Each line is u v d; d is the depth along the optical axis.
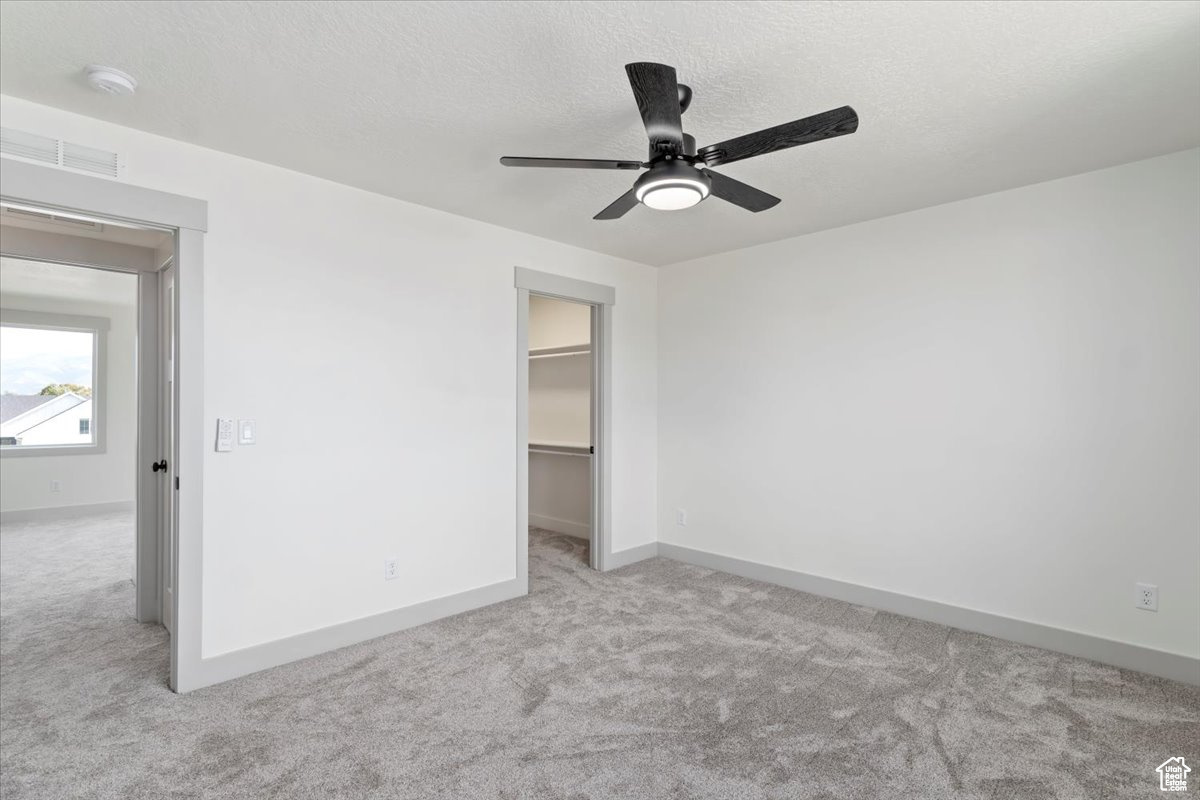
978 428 3.24
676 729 2.25
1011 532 3.13
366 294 3.12
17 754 2.08
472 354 3.59
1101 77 2.06
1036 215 3.05
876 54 1.93
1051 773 1.99
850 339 3.74
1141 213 2.77
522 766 2.03
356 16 1.73
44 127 2.23
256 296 2.75
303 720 2.31
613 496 4.50
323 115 2.33
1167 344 2.71
